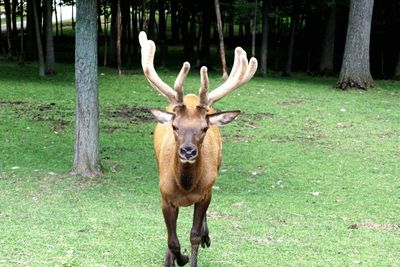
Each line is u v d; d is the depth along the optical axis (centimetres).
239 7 2202
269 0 2234
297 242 663
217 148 552
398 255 634
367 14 1892
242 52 574
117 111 1448
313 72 2450
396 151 1184
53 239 636
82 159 945
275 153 1138
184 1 2422
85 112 938
